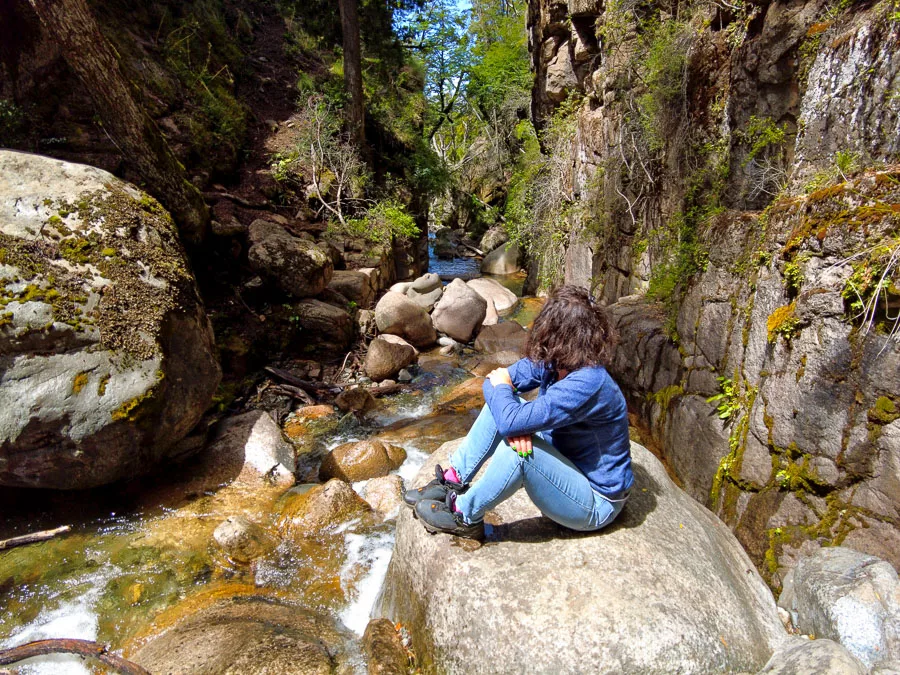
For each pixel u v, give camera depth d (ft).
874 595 7.94
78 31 17.39
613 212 27.32
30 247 12.89
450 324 29.81
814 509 9.92
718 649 7.42
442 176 48.65
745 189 15.61
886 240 8.78
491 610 7.82
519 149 62.75
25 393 12.07
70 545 12.92
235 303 25.09
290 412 21.08
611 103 27.37
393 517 13.87
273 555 12.71
